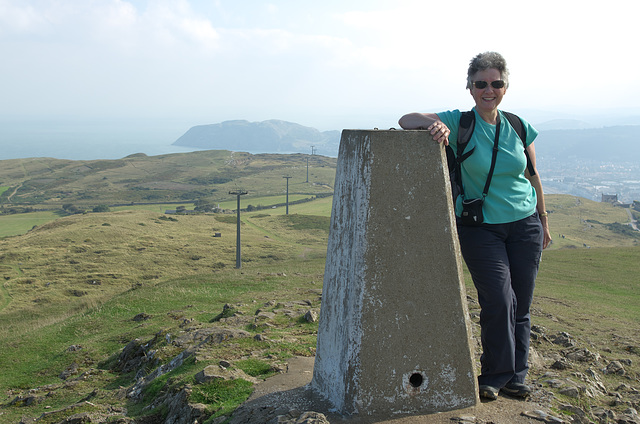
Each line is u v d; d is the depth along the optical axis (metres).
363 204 3.88
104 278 61.22
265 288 18.28
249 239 93.25
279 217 121.06
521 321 4.44
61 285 57.66
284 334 8.44
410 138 3.93
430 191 3.97
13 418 8.41
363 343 3.86
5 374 11.78
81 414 6.69
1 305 49.22
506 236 4.20
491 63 3.99
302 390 4.65
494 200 4.13
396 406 3.91
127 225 97.75
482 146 4.10
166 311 15.76
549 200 183.88
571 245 109.31
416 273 3.93
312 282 19.08
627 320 11.91
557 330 10.05
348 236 4.02
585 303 14.93
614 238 123.25
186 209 170.38
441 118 4.21
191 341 9.21
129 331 13.48
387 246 3.89
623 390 6.06
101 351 12.27
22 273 63.78
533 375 5.95
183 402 5.55
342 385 3.94
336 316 4.14
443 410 3.99
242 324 10.34
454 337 4.00
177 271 67.44
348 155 4.12
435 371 3.97
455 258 4.01
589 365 7.01
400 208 3.92
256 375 6.02
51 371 11.60
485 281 4.12
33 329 16.48
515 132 4.20
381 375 3.88
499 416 3.94
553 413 4.15
